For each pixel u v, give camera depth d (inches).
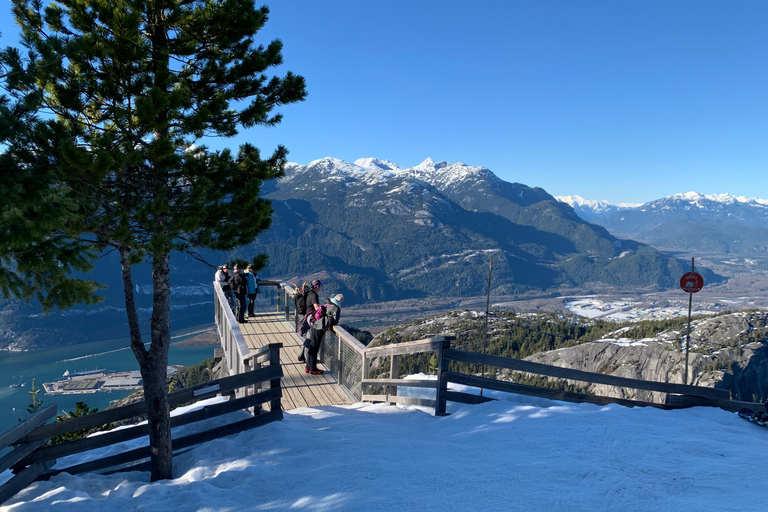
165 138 163.6
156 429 191.6
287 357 418.6
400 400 287.6
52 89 158.1
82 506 149.9
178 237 182.1
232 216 201.8
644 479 140.6
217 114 199.2
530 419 215.2
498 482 142.1
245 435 215.3
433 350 257.1
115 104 170.1
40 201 129.5
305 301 380.5
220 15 185.9
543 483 140.6
